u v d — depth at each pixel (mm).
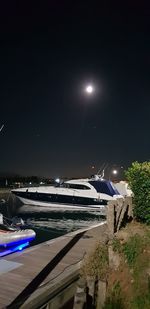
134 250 9906
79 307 8328
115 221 11211
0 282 9008
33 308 7895
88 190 37344
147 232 10727
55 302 8844
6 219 18750
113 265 10062
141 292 8945
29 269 10117
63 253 11922
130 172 12531
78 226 26234
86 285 9266
